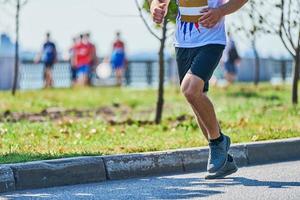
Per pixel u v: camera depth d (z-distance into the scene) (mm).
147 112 28766
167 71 57969
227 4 11438
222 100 33625
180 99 35656
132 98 36594
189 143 15414
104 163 13094
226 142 12258
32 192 11875
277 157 15430
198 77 11695
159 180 12859
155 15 11648
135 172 13383
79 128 20281
